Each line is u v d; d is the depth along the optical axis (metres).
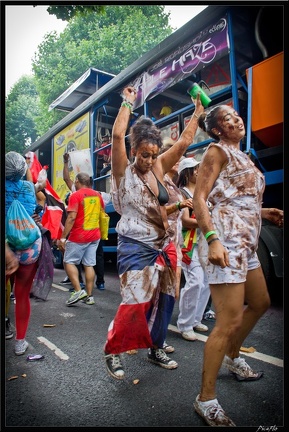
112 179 2.30
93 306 4.47
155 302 2.42
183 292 3.04
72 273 4.46
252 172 1.95
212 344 1.83
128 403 2.04
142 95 5.24
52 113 18.19
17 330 2.86
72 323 3.73
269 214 2.39
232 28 3.88
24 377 2.43
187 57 4.43
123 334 2.14
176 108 5.61
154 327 2.44
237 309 1.84
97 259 5.52
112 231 6.76
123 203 2.26
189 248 2.98
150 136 2.20
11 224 2.68
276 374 2.35
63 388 2.25
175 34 4.54
